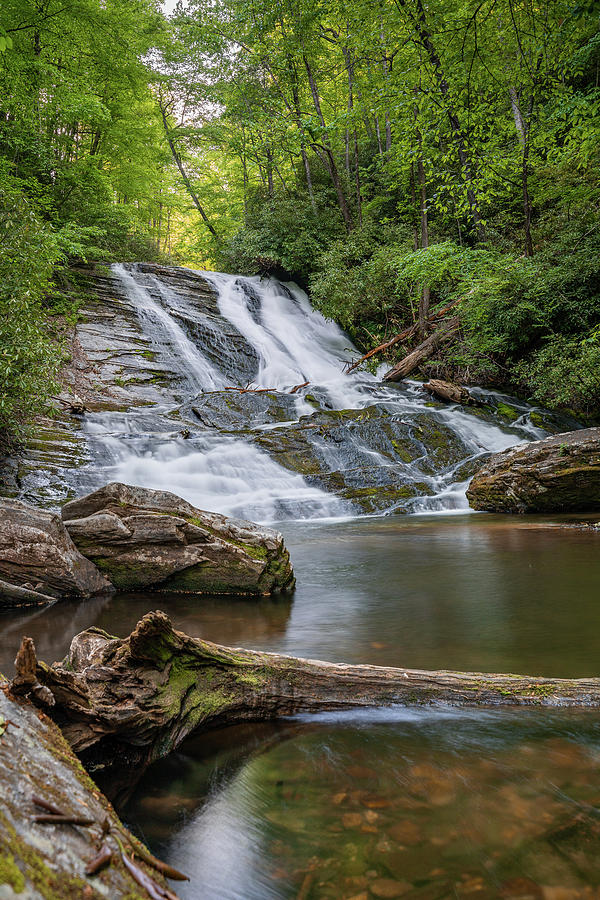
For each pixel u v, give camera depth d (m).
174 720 2.21
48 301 17.41
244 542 5.44
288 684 2.52
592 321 15.96
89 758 1.96
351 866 1.44
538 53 13.91
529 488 9.79
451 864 1.44
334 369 21.72
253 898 1.34
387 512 10.91
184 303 21.77
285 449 12.70
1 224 9.13
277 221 24.98
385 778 1.89
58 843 1.05
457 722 2.32
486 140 17.14
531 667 2.99
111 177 23.92
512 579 5.18
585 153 13.66
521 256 16.64
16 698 1.65
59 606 5.00
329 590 5.18
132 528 5.55
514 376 17.61
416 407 15.96
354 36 18.14
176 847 1.56
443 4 13.78
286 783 1.89
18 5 16.66
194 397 16.08
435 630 3.75
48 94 17.64
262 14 22.39
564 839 1.52
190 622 4.27
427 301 19.91
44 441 10.86
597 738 2.13
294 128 24.61
